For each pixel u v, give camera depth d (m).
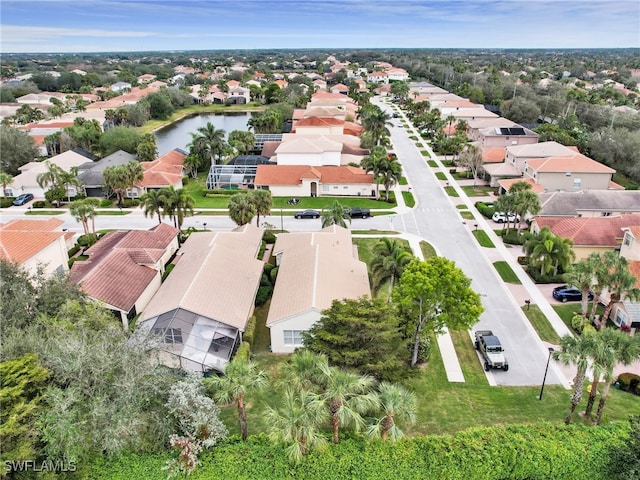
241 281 43.47
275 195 79.69
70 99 173.25
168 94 172.25
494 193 78.44
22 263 40.97
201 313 36.78
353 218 67.69
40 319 28.80
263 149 98.94
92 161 94.38
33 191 79.06
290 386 26.02
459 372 35.56
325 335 30.27
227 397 25.27
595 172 73.12
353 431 27.20
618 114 116.31
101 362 25.00
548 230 48.06
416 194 78.38
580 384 28.06
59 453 23.75
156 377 26.17
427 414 30.94
